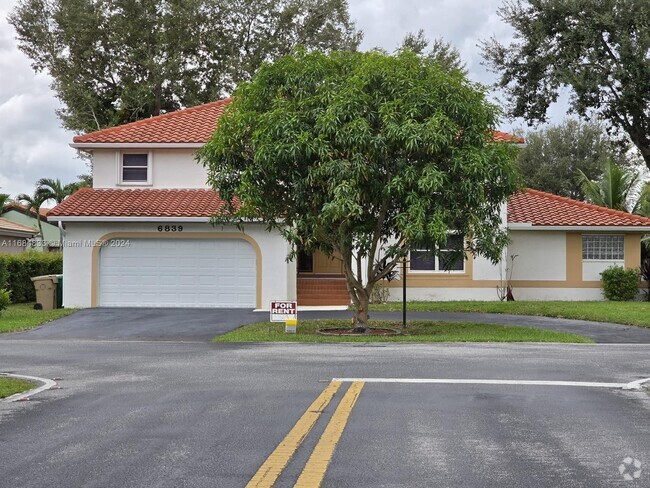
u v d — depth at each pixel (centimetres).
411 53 1778
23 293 2786
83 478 588
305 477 585
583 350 1454
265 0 4547
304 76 1761
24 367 1237
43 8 4456
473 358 1307
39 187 4381
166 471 604
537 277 2814
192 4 4328
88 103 4334
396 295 2697
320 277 2809
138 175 2636
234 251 2405
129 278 2412
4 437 729
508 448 680
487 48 3388
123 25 4344
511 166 1758
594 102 3206
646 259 2827
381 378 1068
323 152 1616
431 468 612
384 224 1853
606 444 698
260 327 1917
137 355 1396
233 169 1789
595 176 5359
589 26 3091
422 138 1592
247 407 859
